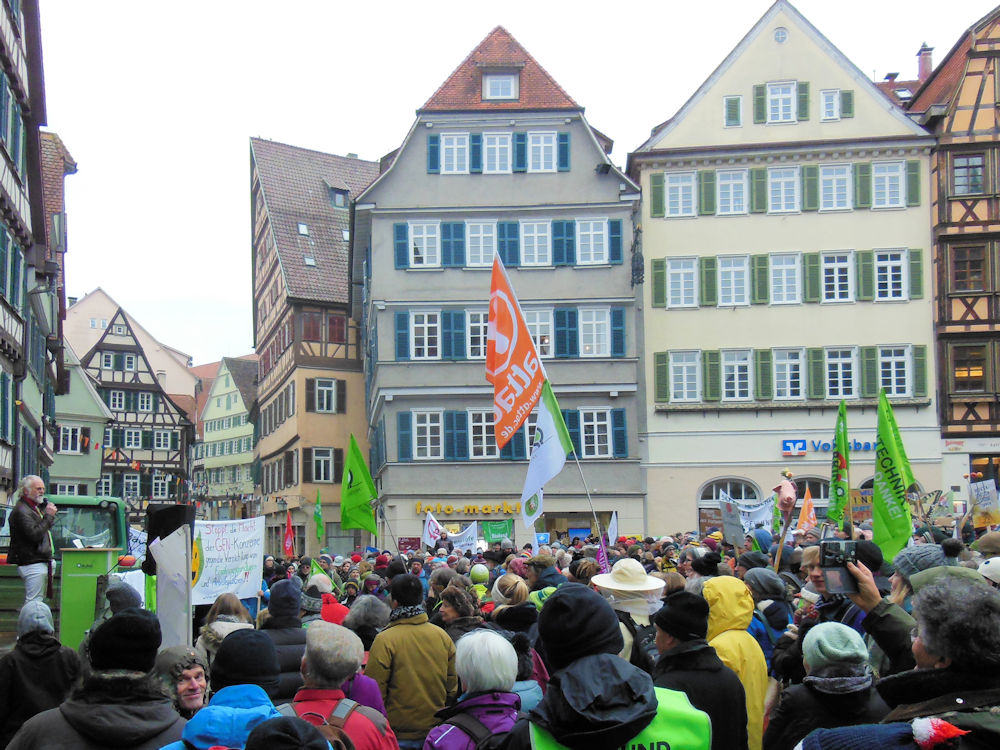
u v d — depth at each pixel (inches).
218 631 276.7
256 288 2635.3
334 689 210.2
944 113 1600.6
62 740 169.9
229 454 3698.3
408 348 1604.3
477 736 189.8
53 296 1391.5
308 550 1990.7
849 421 1603.1
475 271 1620.3
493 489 1576.0
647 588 287.3
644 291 1642.5
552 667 149.6
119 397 2992.1
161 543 290.2
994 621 126.0
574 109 1632.6
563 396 1606.8
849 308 1617.9
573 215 1630.2
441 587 370.0
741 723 208.8
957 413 1585.9
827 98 1636.3
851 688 190.7
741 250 1637.6
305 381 2032.5
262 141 2395.4
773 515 886.4
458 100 1646.2
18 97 977.5
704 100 1652.3
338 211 2343.8
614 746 136.9
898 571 257.0
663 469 1611.7
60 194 1535.4
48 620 252.2
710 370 1621.6
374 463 1847.9
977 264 1593.3
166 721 176.2
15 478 1020.5
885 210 1624.0
